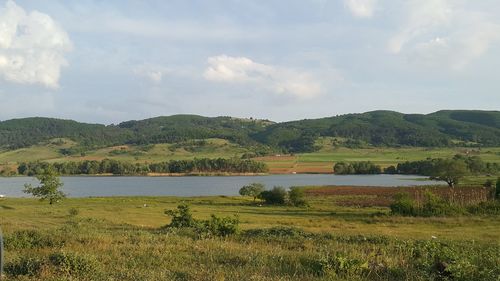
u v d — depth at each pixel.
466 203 46.50
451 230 30.77
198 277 9.58
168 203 69.69
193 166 197.38
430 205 43.88
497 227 32.88
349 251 14.31
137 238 16.92
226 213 51.41
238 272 10.20
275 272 10.45
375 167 174.88
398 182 125.44
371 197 74.06
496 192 52.12
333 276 10.08
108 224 30.91
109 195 103.19
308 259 12.02
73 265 10.22
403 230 30.84
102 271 10.16
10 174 185.88
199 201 74.12
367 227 34.03
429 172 102.25
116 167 195.12
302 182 136.50
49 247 14.94
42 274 9.62
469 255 12.46
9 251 14.04
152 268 11.01
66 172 194.88
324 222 39.41
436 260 11.20
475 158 139.00
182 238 17.56
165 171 197.00
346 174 178.50
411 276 10.20
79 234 17.56
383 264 11.33
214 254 13.28
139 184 143.88
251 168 194.12
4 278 9.19
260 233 20.72
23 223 29.38
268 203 70.50
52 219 35.12
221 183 144.50
